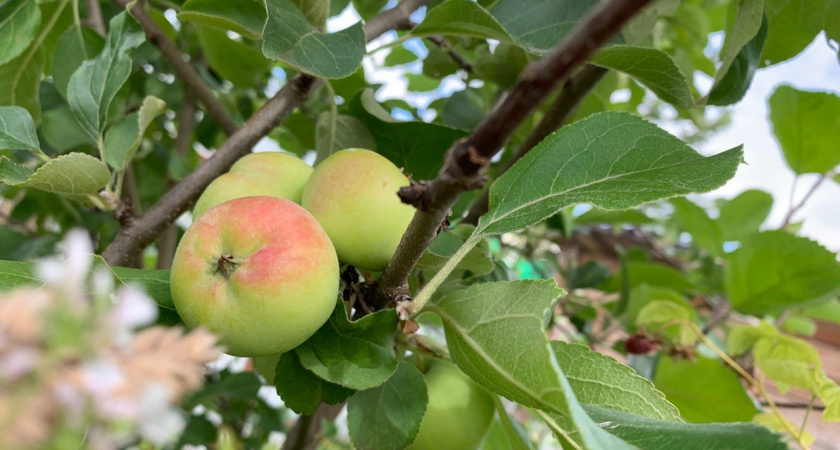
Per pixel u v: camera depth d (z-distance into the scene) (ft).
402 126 0.92
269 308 0.52
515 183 0.64
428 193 0.42
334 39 0.67
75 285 0.21
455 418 0.77
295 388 0.64
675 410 0.54
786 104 1.42
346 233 0.64
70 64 1.02
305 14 0.73
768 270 1.31
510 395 0.54
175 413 0.21
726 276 1.40
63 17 1.09
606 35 0.30
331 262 0.57
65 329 0.20
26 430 0.18
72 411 0.19
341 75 0.63
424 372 0.83
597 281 1.72
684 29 1.43
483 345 0.55
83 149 1.28
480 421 0.79
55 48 1.01
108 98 0.75
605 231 2.41
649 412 0.55
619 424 0.50
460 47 1.22
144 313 0.22
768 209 1.61
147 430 0.20
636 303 1.52
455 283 0.79
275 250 0.54
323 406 1.11
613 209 0.56
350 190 0.64
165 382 0.20
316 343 0.60
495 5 0.87
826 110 1.38
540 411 0.56
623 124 0.65
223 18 0.73
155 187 1.59
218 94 1.58
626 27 1.01
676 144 0.63
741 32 0.80
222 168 0.82
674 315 1.39
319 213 0.64
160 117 1.63
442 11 0.77
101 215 1.41
